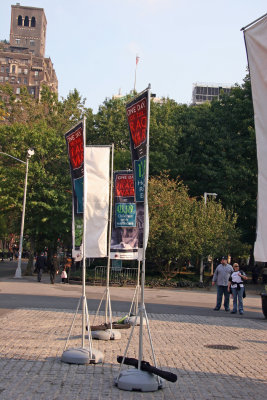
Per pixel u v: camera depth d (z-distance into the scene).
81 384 7.54
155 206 35.09
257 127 7.81
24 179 38.97
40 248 46.44
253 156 44.53
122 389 7.37
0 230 49.66
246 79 45.91
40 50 166.50
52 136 41.44
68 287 30.23
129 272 35.97
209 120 46.06
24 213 38.38
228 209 42.50
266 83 7.72
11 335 11.61
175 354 10.27
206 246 34.88
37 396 6.73
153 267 39.22
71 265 40.16
